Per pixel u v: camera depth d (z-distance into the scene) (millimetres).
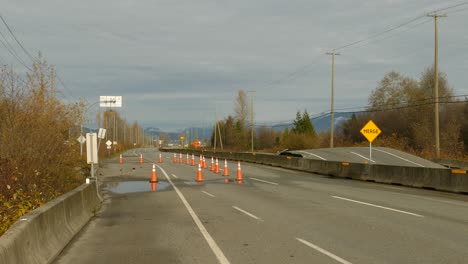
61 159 19078
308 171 36469
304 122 125312
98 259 8250
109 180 28141
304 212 14234
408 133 81375
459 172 20625
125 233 10898
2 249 5820
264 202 16969
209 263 7871
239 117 118312
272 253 8570
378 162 44875
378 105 92625
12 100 17047
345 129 102562
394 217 13125
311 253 8547
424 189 22500
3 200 13172
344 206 15703
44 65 19359
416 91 83812
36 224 7879
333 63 54625
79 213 12273
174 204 16594
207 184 25156
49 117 18234
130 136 167250
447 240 9742
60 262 8055
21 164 15633
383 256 8273
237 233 10703
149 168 40594
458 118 74188
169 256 8438
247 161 55000
